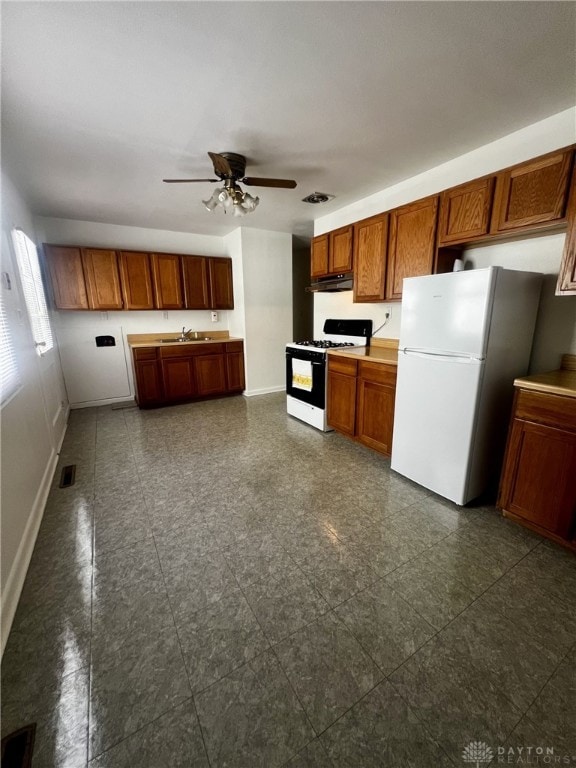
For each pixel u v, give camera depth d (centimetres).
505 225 202
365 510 212
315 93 170
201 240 489
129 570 164
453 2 119
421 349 223
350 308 375
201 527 197
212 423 379
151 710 105
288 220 408
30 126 195
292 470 267
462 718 103
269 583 156
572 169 171
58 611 141
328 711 105
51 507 218
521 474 186
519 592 150
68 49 138
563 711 104
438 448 220
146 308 439
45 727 101
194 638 129
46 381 291
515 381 183
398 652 123
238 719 103
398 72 155
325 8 121
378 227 291
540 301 215
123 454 298
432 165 256
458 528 194
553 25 129
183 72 153
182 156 237
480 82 163
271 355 506
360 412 296
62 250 385
